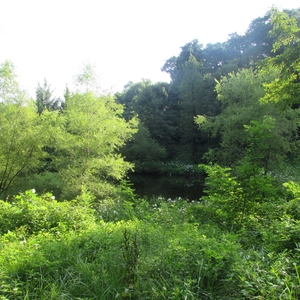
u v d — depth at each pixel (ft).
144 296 7.98
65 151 39.22
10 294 7.98
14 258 9.93
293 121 45.96
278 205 17.17
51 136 39.09
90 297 8.11
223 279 8.56
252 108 46.57
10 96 37.91
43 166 44.68
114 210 23.84
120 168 39.68
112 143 39.70
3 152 37.73
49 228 15.52
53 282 8.75
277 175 43.27
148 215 19.10
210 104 87.81
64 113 42.83
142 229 13.56
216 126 54.19
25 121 38.42
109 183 38.96
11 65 37.40
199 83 90.48
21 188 39.22
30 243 11.68
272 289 7.47
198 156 93.15
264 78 48.32
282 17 27.89
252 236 13.76
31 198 18.51
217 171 18.56
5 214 16.52
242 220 16.46
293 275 8.39
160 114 99.60
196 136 93.61
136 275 8.59
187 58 114.73
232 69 87.30
